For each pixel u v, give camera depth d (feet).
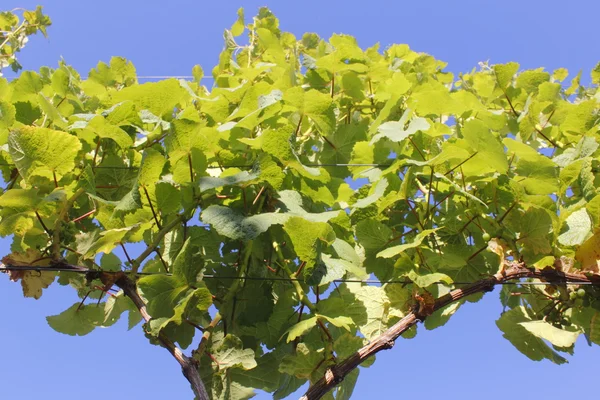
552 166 5.15
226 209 4.63
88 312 5.42
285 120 5.37
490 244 4.98
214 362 4.62
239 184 4.71
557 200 5.30
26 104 5.76
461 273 5.27
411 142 5.29
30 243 4.96
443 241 5.30
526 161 5.22
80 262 5.12
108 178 5.47
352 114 6.41
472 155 5.03
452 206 5.41
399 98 5.60
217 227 4.48
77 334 5.41
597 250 4.86
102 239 4.70
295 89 5.29
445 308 5.19
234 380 4.70
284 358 4.56
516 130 6.40
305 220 4.47
